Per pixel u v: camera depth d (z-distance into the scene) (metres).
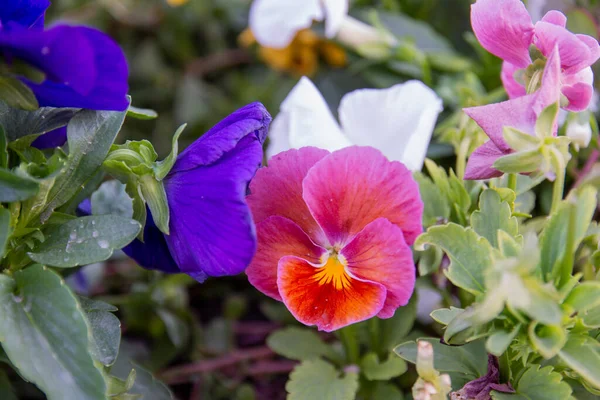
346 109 0.51
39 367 0.41
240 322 0.60
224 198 0.43
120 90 0.43
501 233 0.42
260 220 0.45
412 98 0.50
